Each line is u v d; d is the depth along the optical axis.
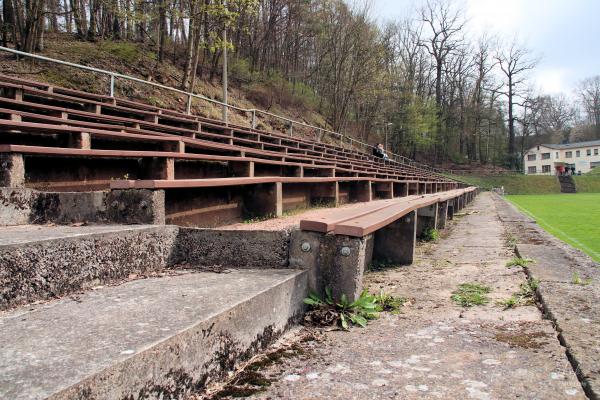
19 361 1.31
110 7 18.28
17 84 7.59
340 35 37.53
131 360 1.33
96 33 22.44
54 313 1.80
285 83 35.44
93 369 1.24
